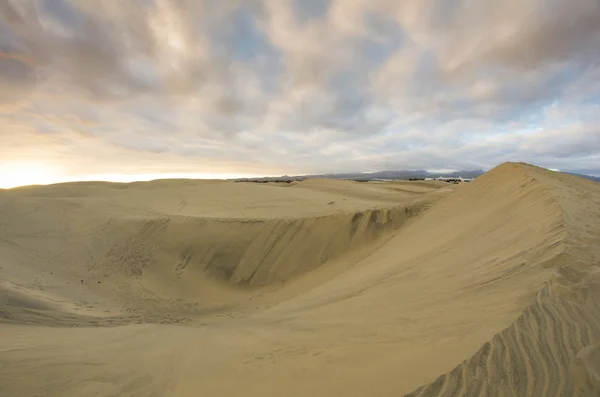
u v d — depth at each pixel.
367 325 4.58
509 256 5.27
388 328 4.21
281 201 23.91
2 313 6.84
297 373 3.49
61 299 9.03
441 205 13.20
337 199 25.41
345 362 3.48
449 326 3.60
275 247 13.02
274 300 10.07
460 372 2.53
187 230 14.10
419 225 12.00
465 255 6.38
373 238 12.92
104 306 9.41
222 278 12.13
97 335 5.81
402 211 14.22
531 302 3.38
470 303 4.10
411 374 2.72
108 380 3.84
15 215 16.92
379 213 14.12
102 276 11.83
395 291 5.87
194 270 12.34
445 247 7.60
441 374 2.56
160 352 4.81
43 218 16.73
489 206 9.42
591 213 6.30
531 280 4.03
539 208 7.12
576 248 4.47
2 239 13.86
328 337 4.54
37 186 32.25
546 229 5.71
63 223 16.22
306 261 12.41
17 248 13.09
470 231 7.91
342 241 12.90
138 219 15.62
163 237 13.93
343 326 4.86
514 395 2.25
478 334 3.11
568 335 2.79
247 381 3.53
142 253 13.22
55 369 4.09
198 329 6.52
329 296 7.24
